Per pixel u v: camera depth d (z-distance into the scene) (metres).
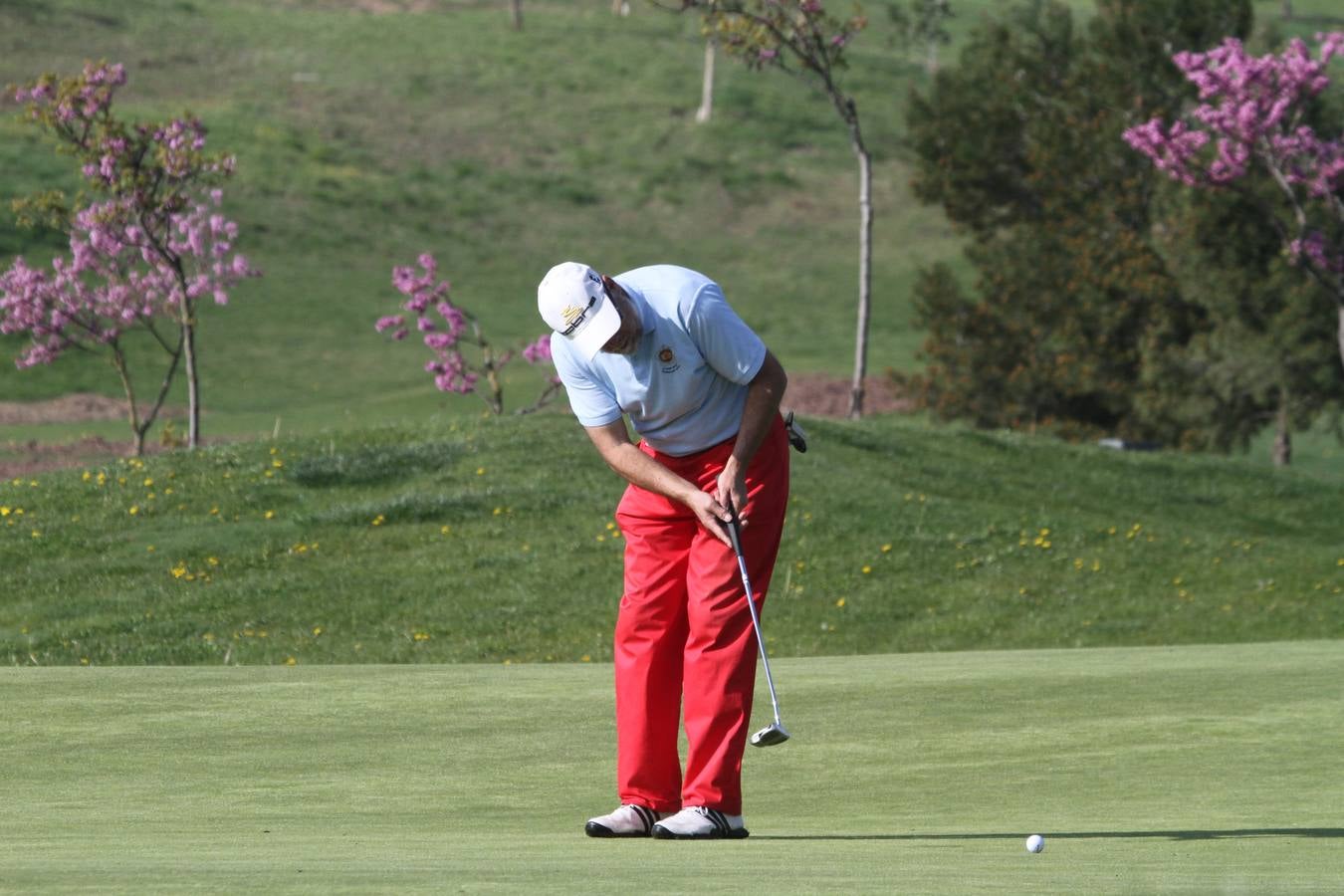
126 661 49.56
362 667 34.06
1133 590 63.88
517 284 192.88
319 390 144.00
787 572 62.47
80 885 10.25
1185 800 17.92
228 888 10.08
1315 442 146.88
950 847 13.73
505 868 11.57
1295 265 104.19
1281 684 29.62
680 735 24.91
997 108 136.12
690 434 16.30
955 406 124.31
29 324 83.62
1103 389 122.75
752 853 13.14
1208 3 124.44
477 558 60.28
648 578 16.31
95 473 67.31
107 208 77.25
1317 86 98.19
